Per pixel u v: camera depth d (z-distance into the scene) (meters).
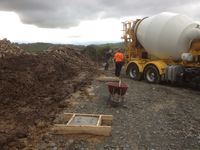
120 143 7.80
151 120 9.84
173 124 9.50
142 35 18.55
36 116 9.99
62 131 8.27
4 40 23.50
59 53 27.45
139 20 19.36
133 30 19.53
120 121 9.63
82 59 31.09
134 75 18.97
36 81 15.27
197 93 15.07
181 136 8.46
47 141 7.85
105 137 8.17
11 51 22.00
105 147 7.53
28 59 20.12
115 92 11.35
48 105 11.52
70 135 8.23
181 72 16.33
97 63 33.12
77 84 15.88
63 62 23.75
